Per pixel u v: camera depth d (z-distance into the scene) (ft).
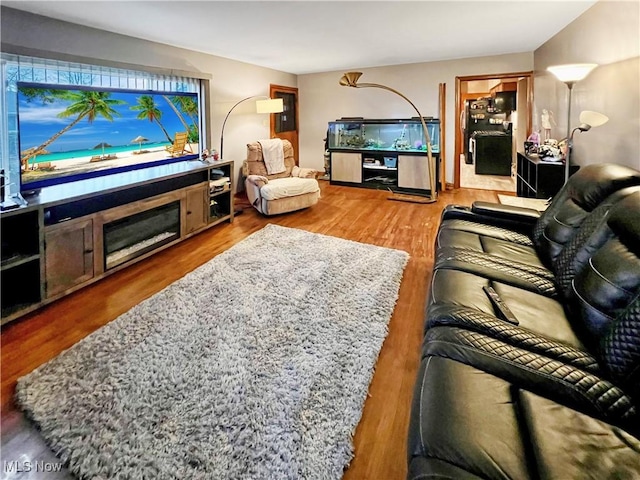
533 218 9.16
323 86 24.39
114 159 11.83
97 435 4.99
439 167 20.48
